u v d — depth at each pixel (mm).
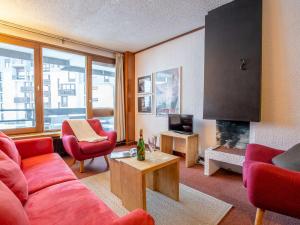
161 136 3363
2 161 1199
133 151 2152
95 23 2945
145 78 4242
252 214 1691
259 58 2164
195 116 3287
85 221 986
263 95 2246
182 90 3482
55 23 2943
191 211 1746
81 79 3971
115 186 2049
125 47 4129
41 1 2330
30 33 3180
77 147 2607
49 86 3580
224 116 2447
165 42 3758
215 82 2533
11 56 3131
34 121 3318
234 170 2748
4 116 3113
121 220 780
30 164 1838
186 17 2766
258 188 1284
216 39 2520
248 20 2236
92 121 3463
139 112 4430
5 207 629
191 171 2785
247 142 2525
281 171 1224
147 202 1911
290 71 2049
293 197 1179
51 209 1098
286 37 2068
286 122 2086
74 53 3730
